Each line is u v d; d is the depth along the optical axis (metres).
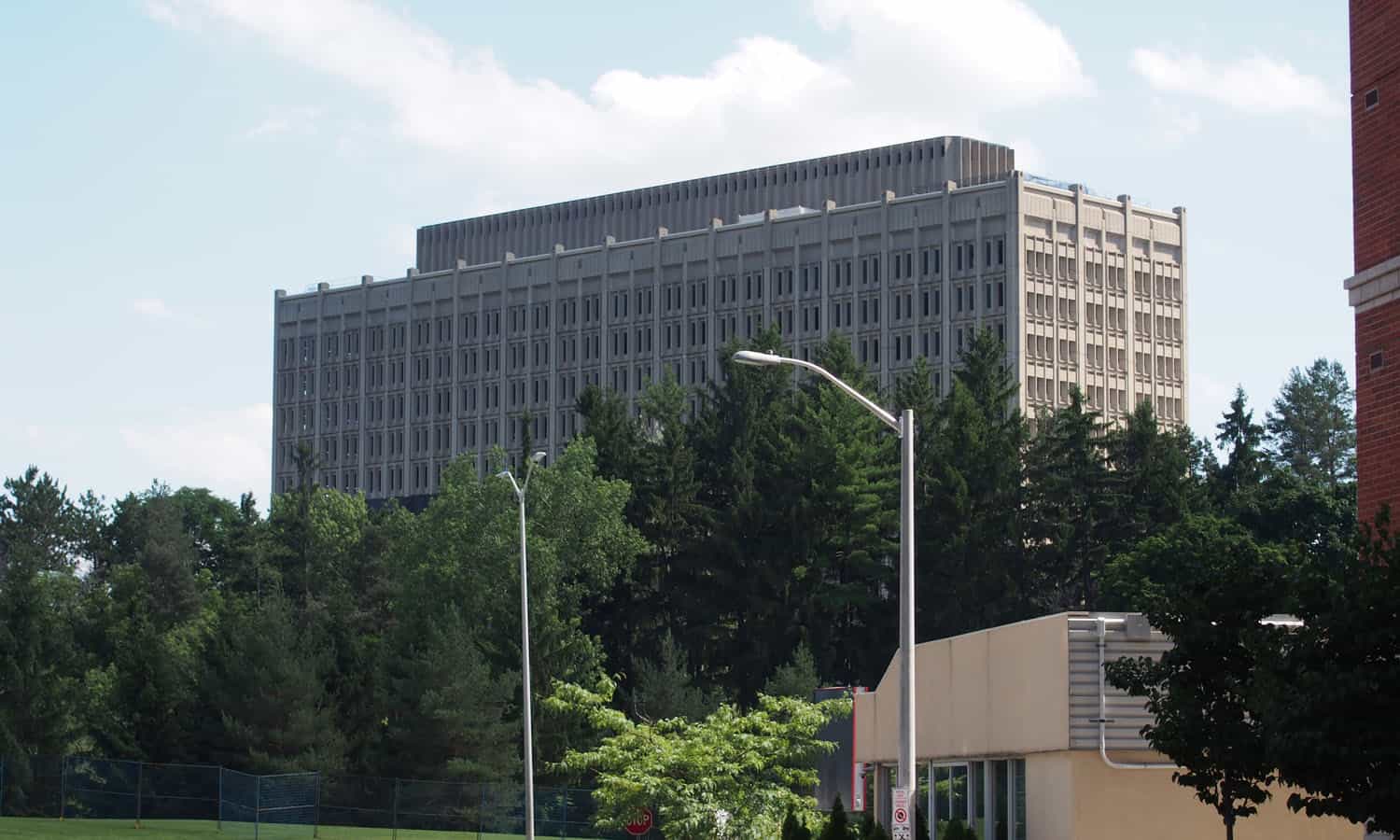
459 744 88.75
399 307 199.62
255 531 141.12
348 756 92.25
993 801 38.75
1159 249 168.00
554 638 96.38
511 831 80.88
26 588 93.06
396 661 93.06
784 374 118.31
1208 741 27.17
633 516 112.69
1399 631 22.52
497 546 103.88
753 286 172.75
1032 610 106.00
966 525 104.31
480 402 191.50
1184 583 28.36
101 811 82.88
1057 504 110.19
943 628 103.44
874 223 165.50
